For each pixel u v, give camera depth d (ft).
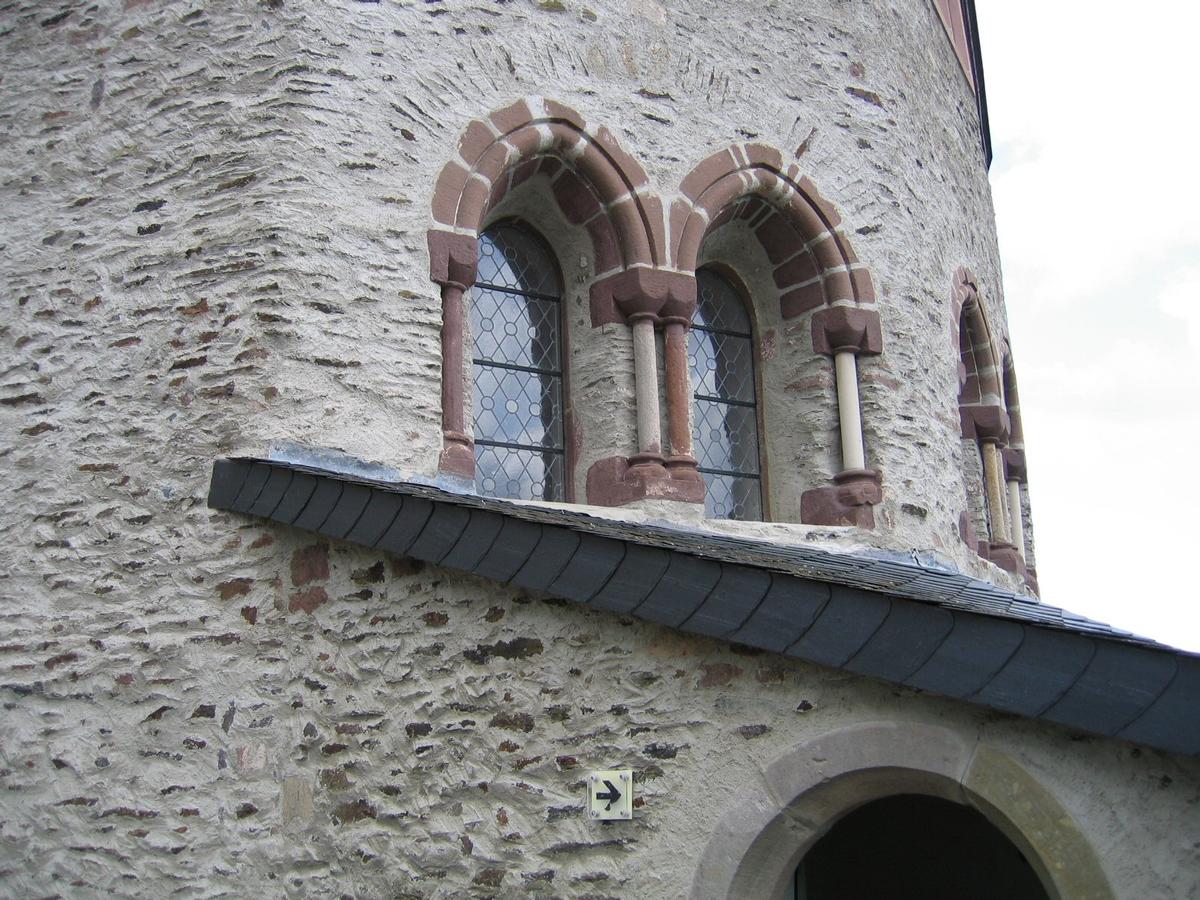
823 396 26.53
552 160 24.56
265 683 19.49
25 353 22.43
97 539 20.90
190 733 19.53
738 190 26.12
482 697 18.17
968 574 28.55
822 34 28.66
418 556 18.30
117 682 20.04
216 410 20.75
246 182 21.79
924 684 15.60
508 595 18.38
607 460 23.93
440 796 18.04
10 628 20.92
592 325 24.77
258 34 22.66
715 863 16.83
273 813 19.02
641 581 17.08
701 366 26.76
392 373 21.53
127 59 23.47
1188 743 14.10
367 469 20.89
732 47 27.02
